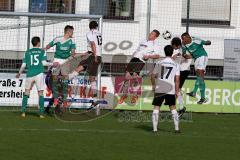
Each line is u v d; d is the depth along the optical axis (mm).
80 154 27938
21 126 34562
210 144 31469
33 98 41219
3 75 40656
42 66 37750
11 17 43531
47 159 26734
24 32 45531
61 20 42344
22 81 40906
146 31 51969
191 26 53312
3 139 30625
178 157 28172
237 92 42750
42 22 44156
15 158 26719
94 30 39875
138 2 52250
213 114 42438
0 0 50719
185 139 32531
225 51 45188
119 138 32094
